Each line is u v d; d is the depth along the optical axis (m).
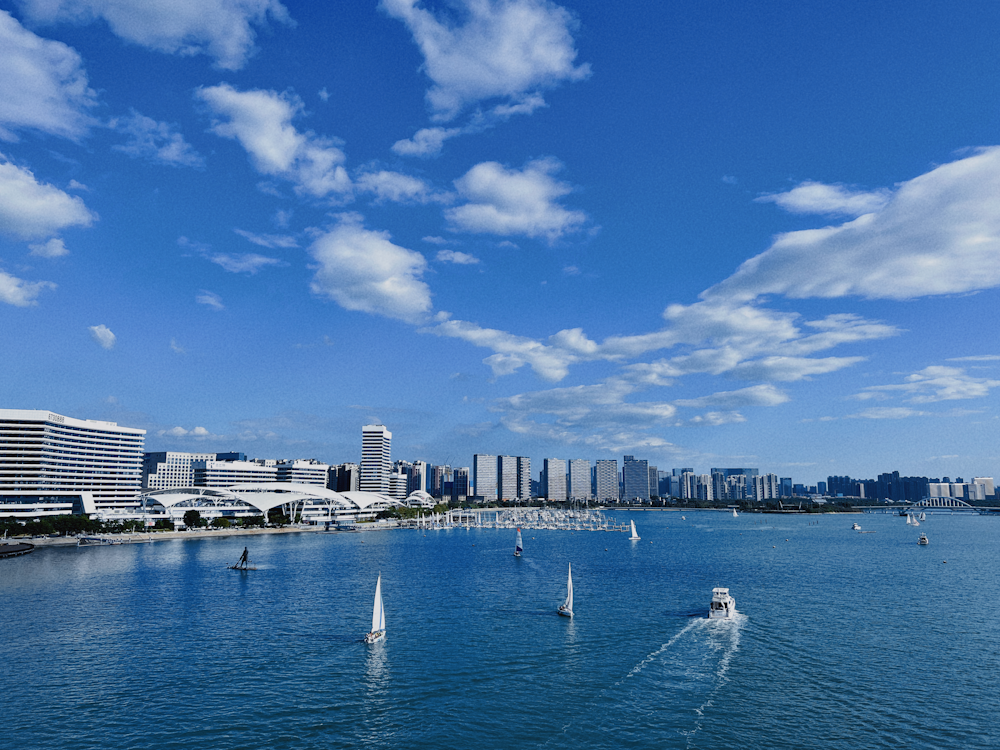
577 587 158.75
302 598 142.75
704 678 85.19
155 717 72.69
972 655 95.06
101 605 134.25
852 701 77.12
